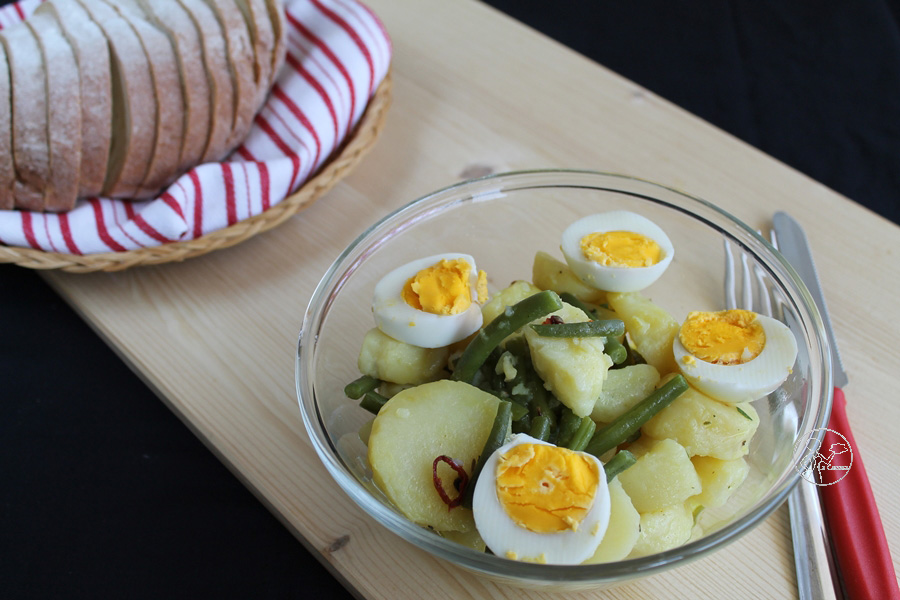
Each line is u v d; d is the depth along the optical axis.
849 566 0.47
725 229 0.53
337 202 0.66
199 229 0.61
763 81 0.90
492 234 0.59
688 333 0.49
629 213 0.54
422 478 0.45
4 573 0.57
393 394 0.51
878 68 0.91
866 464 0.52
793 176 0.66
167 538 0.58
